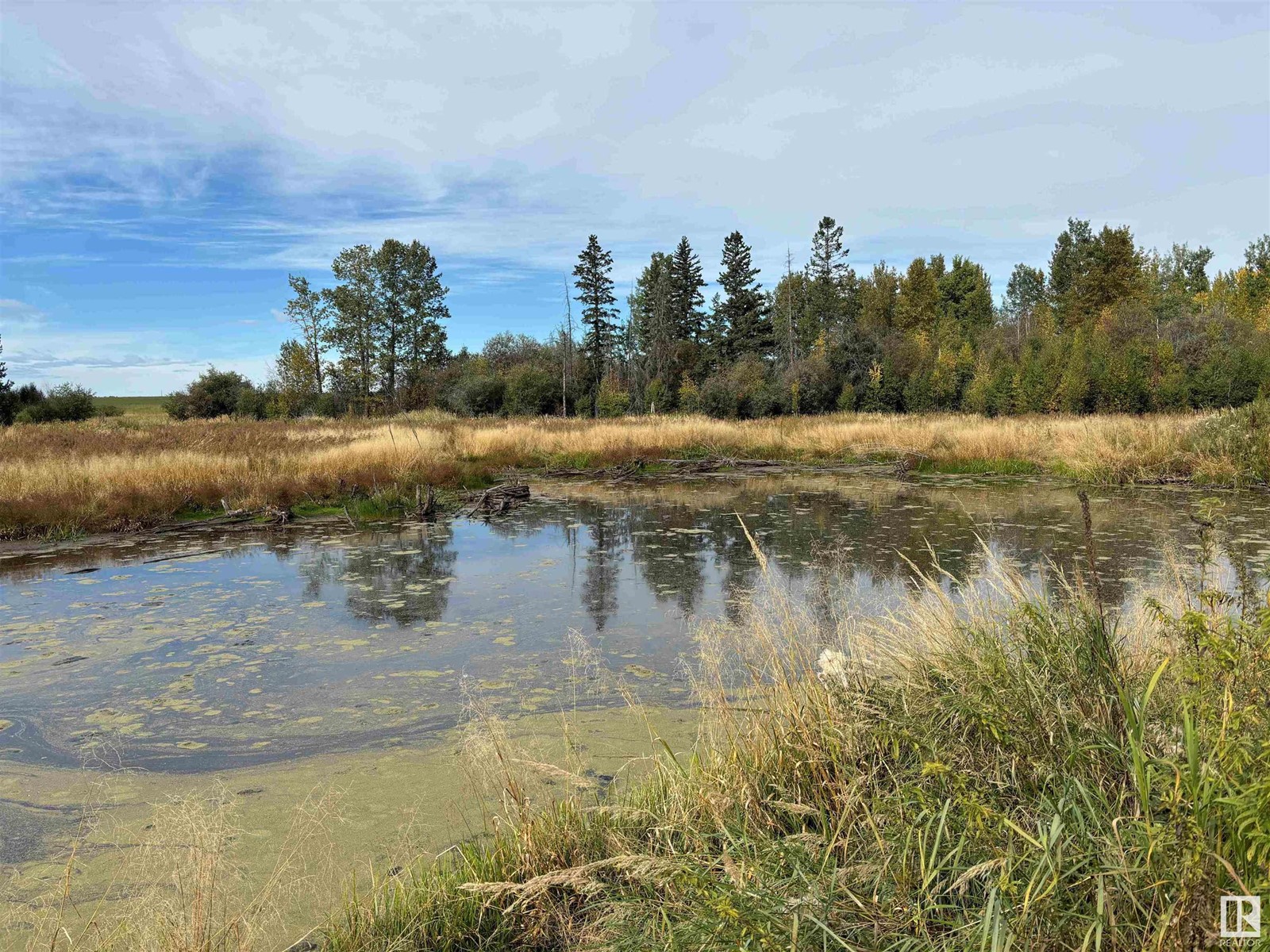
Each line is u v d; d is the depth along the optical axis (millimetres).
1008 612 3299
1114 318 40438
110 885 3041
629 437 21219
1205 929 1686
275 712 4906
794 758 3123
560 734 4348
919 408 37594
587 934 2559
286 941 2594
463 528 11633
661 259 61312
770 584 4328
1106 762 2355
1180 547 8844
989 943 1862
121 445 19188
